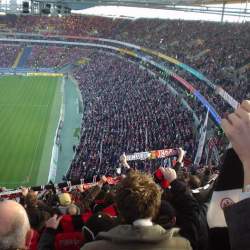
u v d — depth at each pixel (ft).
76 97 237.45
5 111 202.28
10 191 63.87
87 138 154.10
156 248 8.46
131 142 141.79
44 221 21.70
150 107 183.21
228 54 192.85
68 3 372.17
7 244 8.77
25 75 309.42
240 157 6.75
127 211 9.43
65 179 118.11
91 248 8.62
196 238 11.94
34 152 146.72
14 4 376.27
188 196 12.72
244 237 6.24
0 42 364.17
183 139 132.87
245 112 6.85
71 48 354.74
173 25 290.76
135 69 270.67
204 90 165.99
